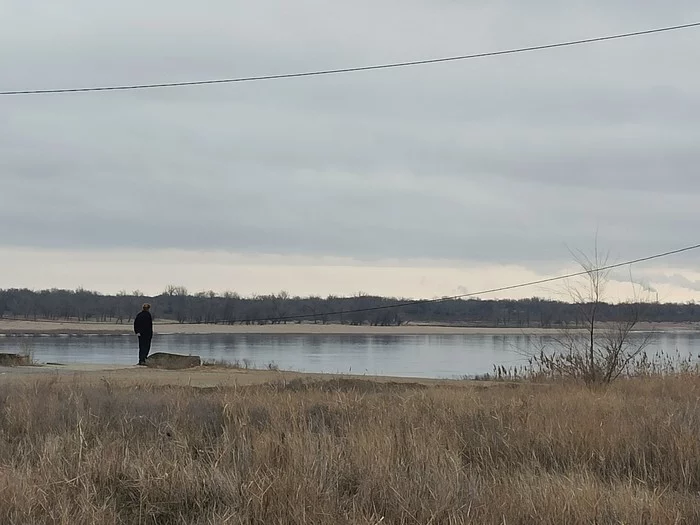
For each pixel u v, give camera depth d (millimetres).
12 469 8383
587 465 9680
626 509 7812
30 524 7191
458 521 7512
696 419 11352
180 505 8164
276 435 9562
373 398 13461
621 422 11203
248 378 19328
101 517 7371
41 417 10977
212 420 11266
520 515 7719
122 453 9148
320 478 8242
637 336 24891
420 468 8812
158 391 14289
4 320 92000
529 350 42500
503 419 11375
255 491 7930
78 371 21375
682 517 7828
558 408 12133
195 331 78562
